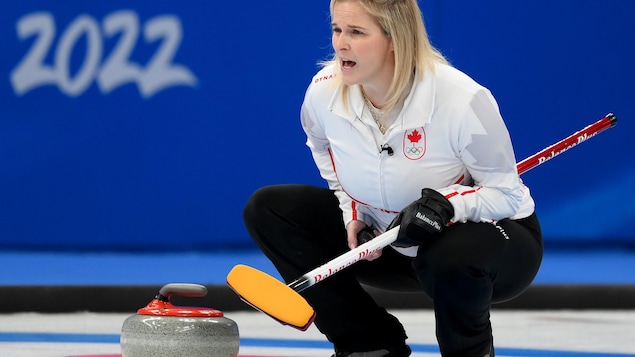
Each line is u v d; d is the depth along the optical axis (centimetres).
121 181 2270
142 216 2277
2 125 2245
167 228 2281
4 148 2252
